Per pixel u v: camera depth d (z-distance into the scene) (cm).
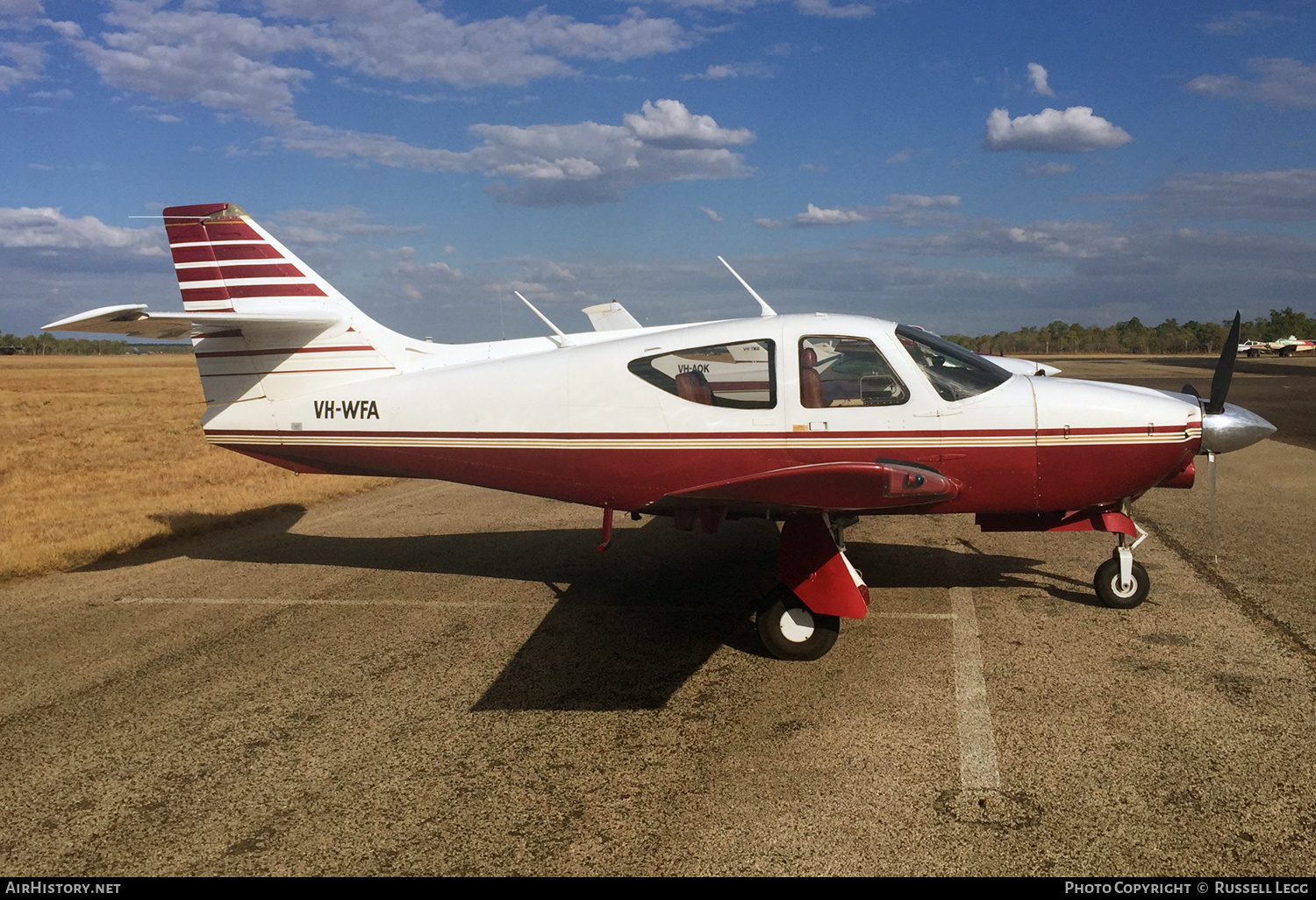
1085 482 492
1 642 504
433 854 280
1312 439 1281
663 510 546
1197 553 627
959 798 303
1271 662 415
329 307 619
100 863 280
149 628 524
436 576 630
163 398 3019
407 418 576
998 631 474
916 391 492
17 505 919
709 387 516
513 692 415
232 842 291
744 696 401
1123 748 334
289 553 715
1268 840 271
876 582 576
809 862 268
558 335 668
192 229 619
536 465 553
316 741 367
